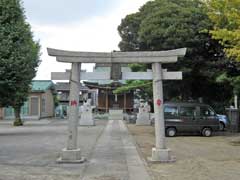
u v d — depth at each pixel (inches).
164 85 1100.5
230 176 471.5
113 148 748.6
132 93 2322.8
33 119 2079.2
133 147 765.9
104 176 468.1
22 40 1100.5
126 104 2345.0
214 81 1058.1
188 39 991.6
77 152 572.1
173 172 499.2
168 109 1058.1
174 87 1109.7
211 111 1071.0
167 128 1051.3
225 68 1011.9
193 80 1084.5
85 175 473.4
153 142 866.8
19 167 524.7
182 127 1050.7
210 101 1261.1
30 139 909.8
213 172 498.9
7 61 1026.7
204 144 836.0
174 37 1000.9
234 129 1201.4
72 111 583.2
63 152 570.6
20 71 1063.6
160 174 485.1
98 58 586.6
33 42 1342.3
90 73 593.6
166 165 552.7
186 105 1063.6
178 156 644.1
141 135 1059.9
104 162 575.5
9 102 1097.4
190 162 580.1
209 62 1019.3
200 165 553.6
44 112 2262.6
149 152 694.5
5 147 748.0
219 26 732.7
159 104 591.5
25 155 637.9
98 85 2193.7
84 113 1508.4
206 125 1056.8
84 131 1200.8
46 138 935.0
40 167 527.2
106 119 1988.2
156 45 1044.5
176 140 932.6
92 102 2469.2
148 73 596.7
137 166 541.6
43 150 702.5
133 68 1147.9
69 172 492.7
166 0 1155.9
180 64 1013.8
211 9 743.1
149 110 1578.5
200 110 1064.2
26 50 1097.4
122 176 468.4
